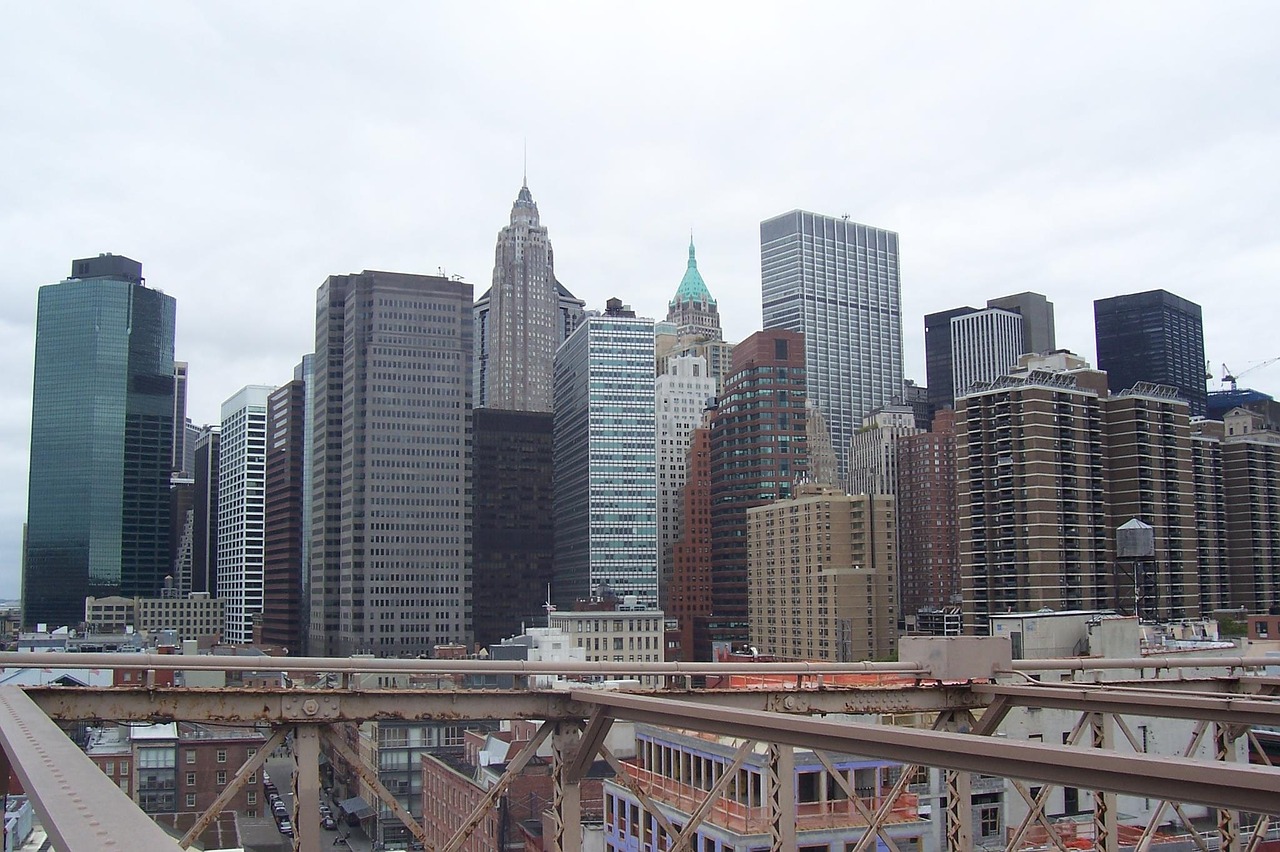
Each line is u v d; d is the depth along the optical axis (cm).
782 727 1130
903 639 2036
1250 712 1386
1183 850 3981
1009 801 4456
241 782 1545
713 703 1786
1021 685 1862
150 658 1562
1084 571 19575
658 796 4200
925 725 3953
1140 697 1569
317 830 1562
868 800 3753
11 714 1040
